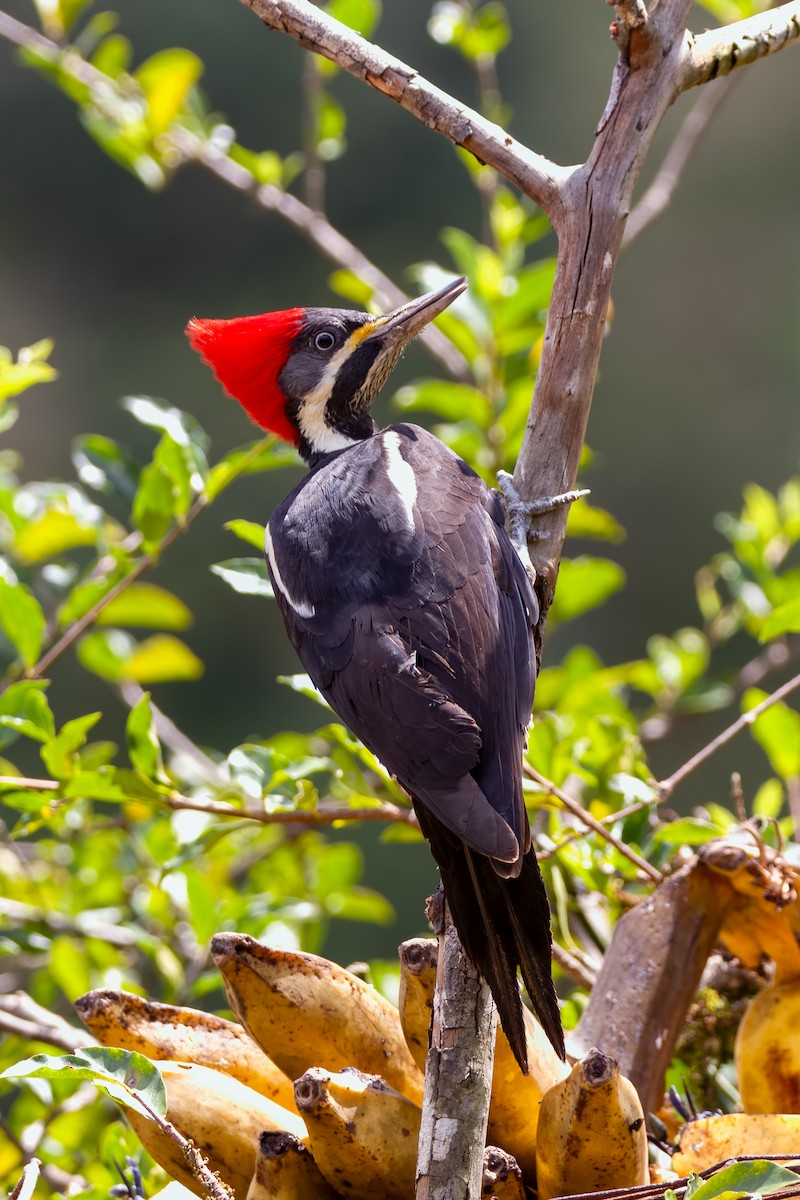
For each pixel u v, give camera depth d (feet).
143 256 78.84
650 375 76.79
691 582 72.90
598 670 32.91
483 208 77.66
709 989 22.57
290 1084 18.20
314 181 37.63
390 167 78.38
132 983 27.94
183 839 24.76
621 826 24.21
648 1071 19.08
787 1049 18.93
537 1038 17.21
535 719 27.84
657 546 73.56
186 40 78.43
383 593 19.17
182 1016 18.35
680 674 34.53
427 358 68.90
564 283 18.42
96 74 37.24
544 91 77.82
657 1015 19.29
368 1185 15.85
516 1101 16.87
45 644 31.89
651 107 18.24
